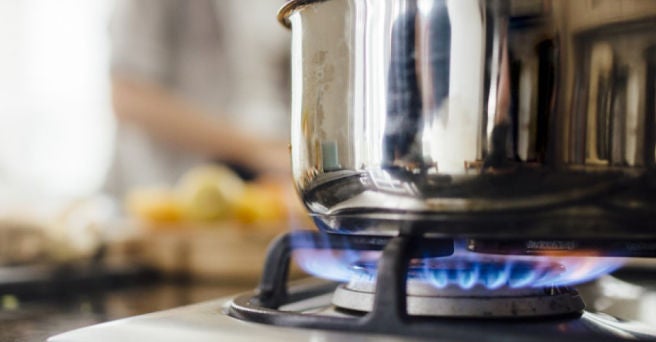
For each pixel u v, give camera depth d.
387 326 0.32
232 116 1.57
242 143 1.51
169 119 1.46
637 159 0.32
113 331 0.35
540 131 0.32
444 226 0.35
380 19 0.35
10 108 1.76
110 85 1.49
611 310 0.46
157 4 1.49
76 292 0.69
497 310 0.36
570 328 0.35
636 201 0.32
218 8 1.56
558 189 0.32
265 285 0.46
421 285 0.37
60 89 1.77
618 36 0.32
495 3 0.32
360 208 0.37
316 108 0.38
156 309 0.56
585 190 0.32
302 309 0.44
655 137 0.32
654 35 0.32
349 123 0.36
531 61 0.32
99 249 0.77
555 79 0.32
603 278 0.59
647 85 0.32
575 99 0.32
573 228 0.34
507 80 0.32
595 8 0.32
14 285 0.62
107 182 1.55
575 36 0.32
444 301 0.36
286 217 1.00
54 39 1.78
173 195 1.00
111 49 1.49
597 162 0.32
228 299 0.47
